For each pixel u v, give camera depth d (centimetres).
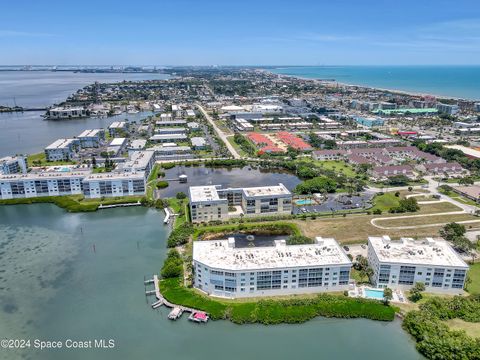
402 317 15788
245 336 14950
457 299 15962
